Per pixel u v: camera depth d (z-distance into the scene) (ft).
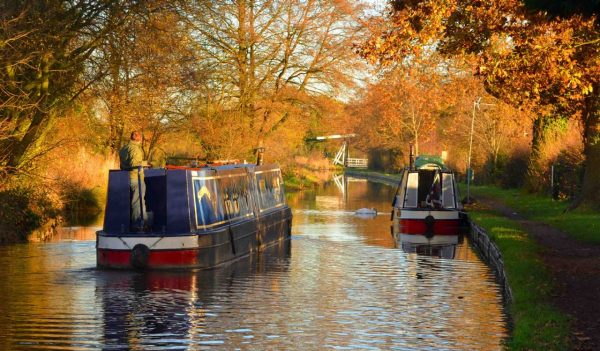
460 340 41.68
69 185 112.27
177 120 138.51
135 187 67.05
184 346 40.70
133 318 47.29
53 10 84.17
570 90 86.99
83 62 96.37
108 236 64.49
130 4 89.71
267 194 88.58
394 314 48.44
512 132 181.16
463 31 73.31
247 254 76.64
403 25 71.20
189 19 101.96
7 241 81.92
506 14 72.64
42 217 90.22
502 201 140.05
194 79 118.42
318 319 47.03
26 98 84.64
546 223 90.17
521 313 42.50
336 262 71.87
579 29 73.05
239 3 136.87
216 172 72.38
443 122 237.04
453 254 78.69
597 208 96.99
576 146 122.83
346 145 360.69
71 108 104.83
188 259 64.75
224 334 43.24
